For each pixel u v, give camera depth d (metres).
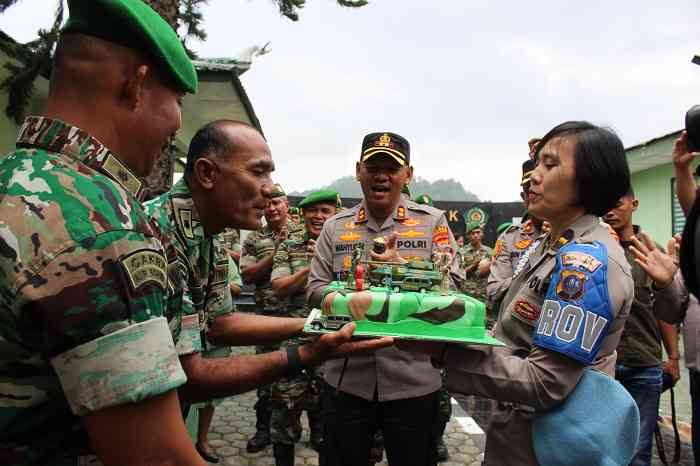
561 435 1.70
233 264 4.28
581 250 1.73
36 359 1.01
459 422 5.41
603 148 1.82
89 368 0.93
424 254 3.09
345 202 12.47
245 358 1.75
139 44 1.13
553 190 1.89
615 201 1.89
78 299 0.93
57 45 1.16
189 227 1.83
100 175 1.07
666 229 11.71
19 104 4.43
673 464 4.27
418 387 2.77
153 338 1.00
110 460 0.97
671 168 11.47
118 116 1.15
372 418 2.83
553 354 1.67
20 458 1.04
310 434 4.64
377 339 1.75
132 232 1.02
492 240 13.21
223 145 1.81
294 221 6.75
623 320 1.81
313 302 3.23
